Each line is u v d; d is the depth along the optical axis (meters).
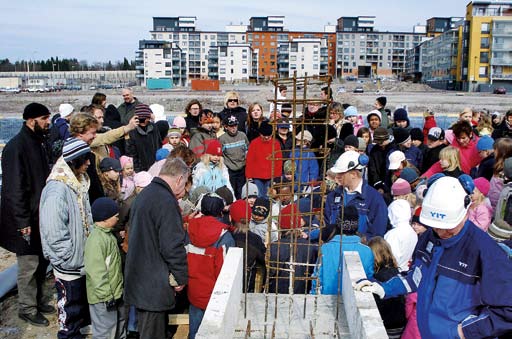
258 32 138.88
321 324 3.04
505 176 4.52
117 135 5.95
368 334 2.36
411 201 5.12
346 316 3.10
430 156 6.99
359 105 38.44
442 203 2.57
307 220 4.69
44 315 5.17
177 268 3.70
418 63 122.94
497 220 4.18
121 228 4.75
